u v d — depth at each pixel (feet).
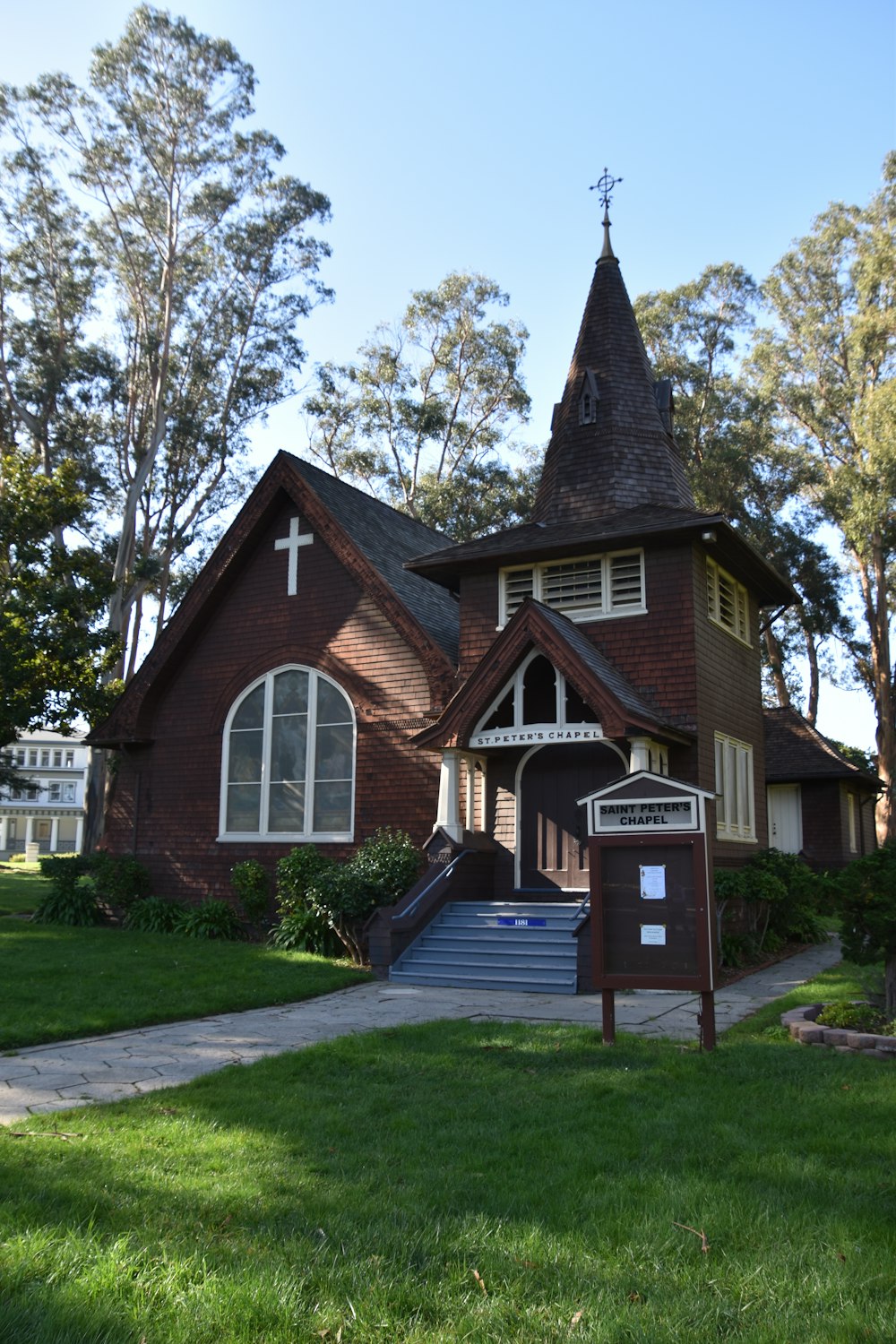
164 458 130.11
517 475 144.87
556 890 58.13
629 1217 16.66
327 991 45.34
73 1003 38.47
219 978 45.70
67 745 266.98
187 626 72.54
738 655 65.31
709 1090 25.14
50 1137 21.59
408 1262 14.90
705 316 144.56
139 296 124.57
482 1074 27.35
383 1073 27.63
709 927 30.78
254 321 130.00
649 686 56.65
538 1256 15.11
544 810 59.52
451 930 52.70
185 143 120.26
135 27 114.21
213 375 129.49
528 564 61.21
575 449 67.41
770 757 104.94
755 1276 14.47
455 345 144.56
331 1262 14.88
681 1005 40.96
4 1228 16.02
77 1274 14.42
